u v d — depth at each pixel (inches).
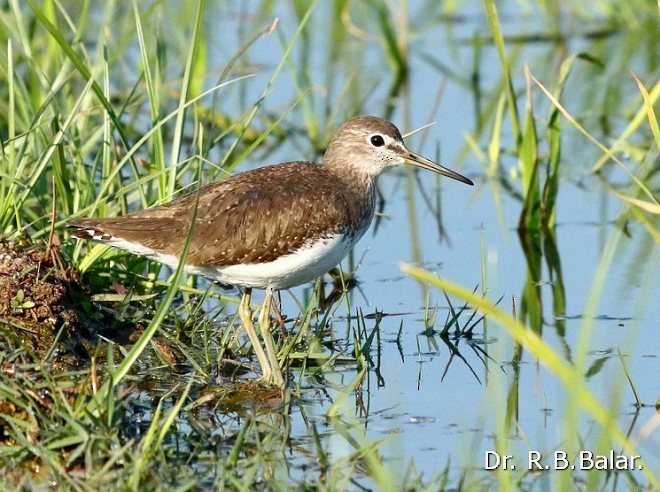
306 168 550.0
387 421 481.1
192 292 561.0
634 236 702.5
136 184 542.3
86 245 566.9
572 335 573.3
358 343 534.0
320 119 870.4
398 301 623.2
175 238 504.7
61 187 566.6
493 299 619.2
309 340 555.2
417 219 734.5
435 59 965.8
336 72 936.9
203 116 674.8
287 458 442.3
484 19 1026.7
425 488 419.2
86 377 460.1
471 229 719.1
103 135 633.0
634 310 602.9
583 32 979.9
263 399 495.5
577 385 392.2
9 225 546.3
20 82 607.8
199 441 451.5
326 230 522.6
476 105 889.5
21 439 422.6
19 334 498.9
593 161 802.2
